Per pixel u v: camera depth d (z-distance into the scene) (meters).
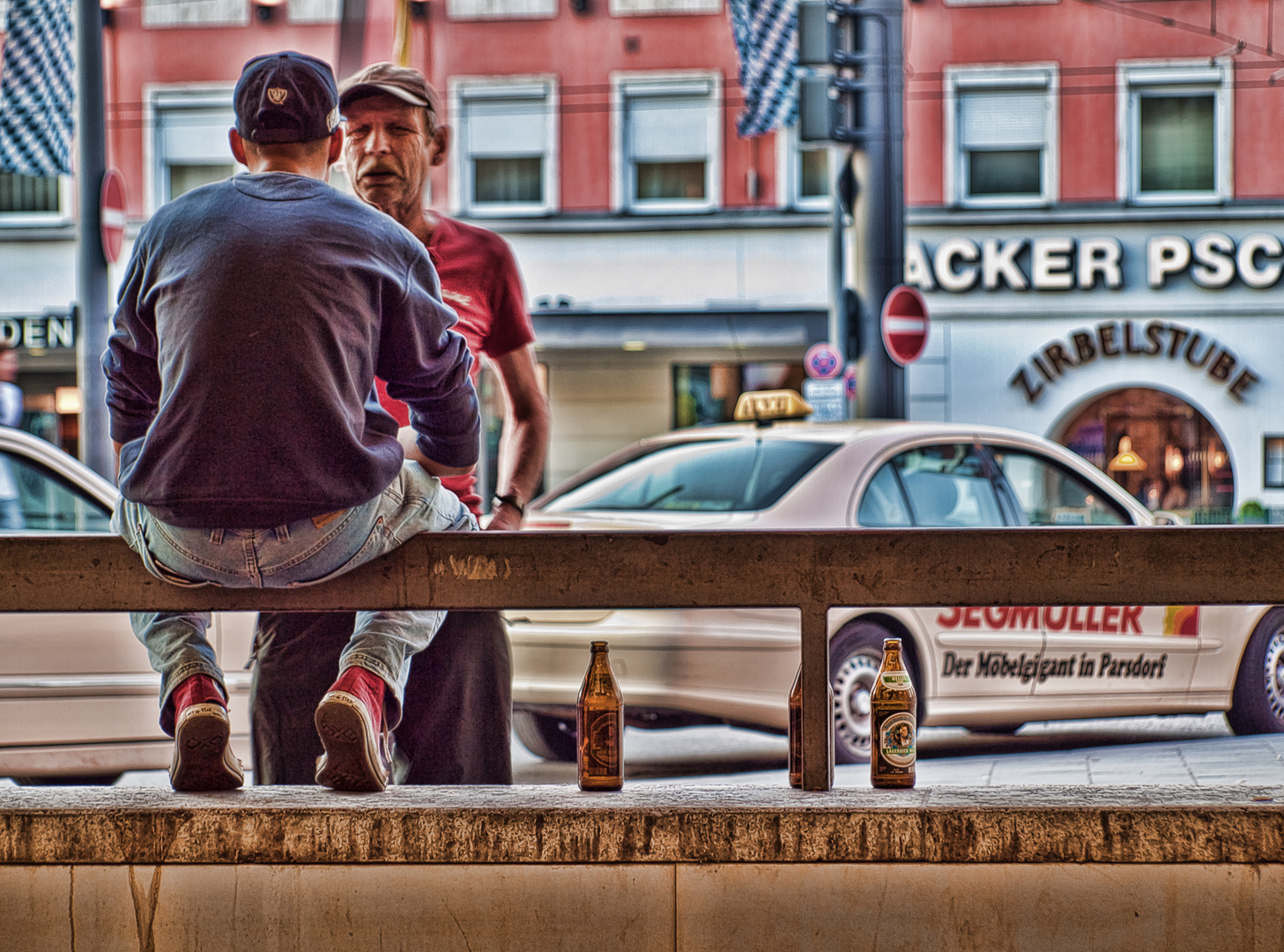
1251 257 23.61
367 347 3.11
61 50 19.08
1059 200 23.92
